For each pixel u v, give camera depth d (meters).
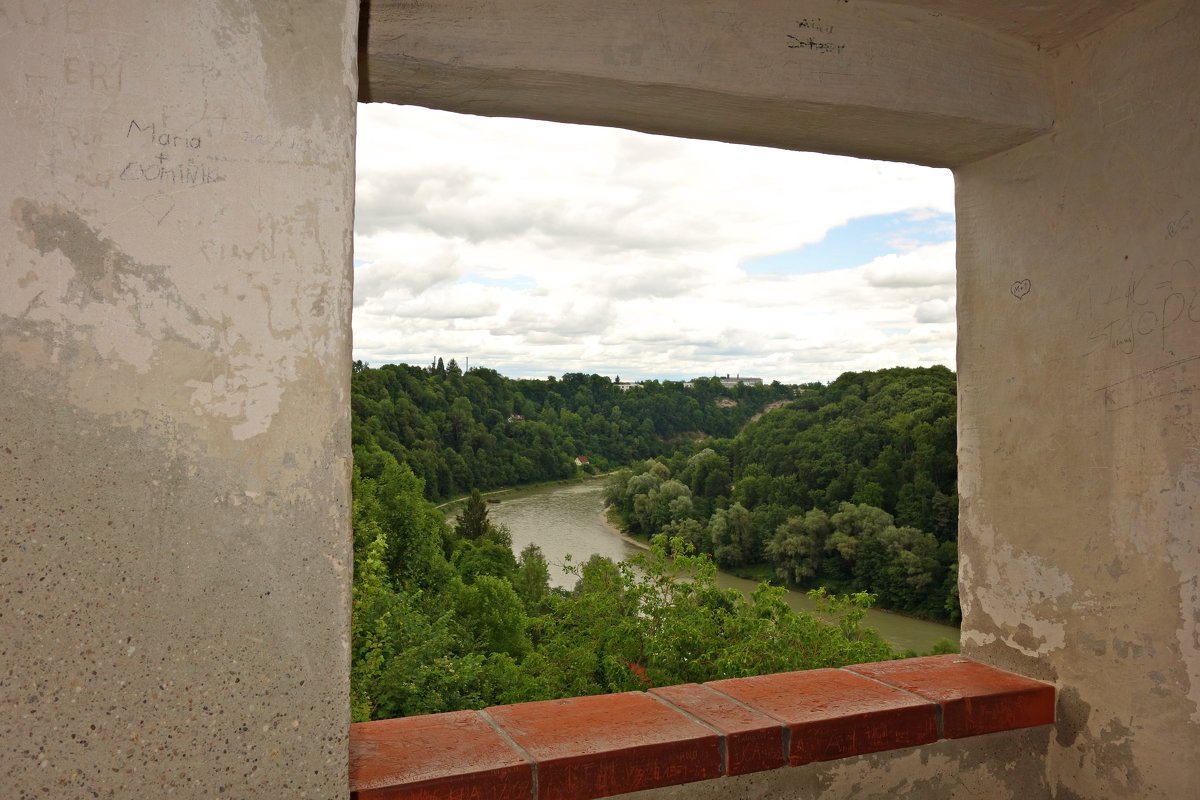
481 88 1.65
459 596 26.62
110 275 1.11
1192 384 1.72
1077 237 1.98
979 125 1.96
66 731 1.10
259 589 1.19
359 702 12.15
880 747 1.77
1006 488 2.18
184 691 1.15
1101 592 1.91
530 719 1.70
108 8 1.10
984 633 2.23
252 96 1.17
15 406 1.07
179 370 1.14
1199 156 1.70
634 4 1.62
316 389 1.21
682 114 1.84
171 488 1.14
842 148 2.12
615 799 1.53
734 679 2.03
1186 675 1.73
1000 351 2.19
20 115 1.07
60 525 1.09
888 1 1.83
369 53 1.48
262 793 1.20
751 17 1.71
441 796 1.41
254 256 1.17
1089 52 1.94
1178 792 1.75
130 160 1.11
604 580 11.59
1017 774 1.97
